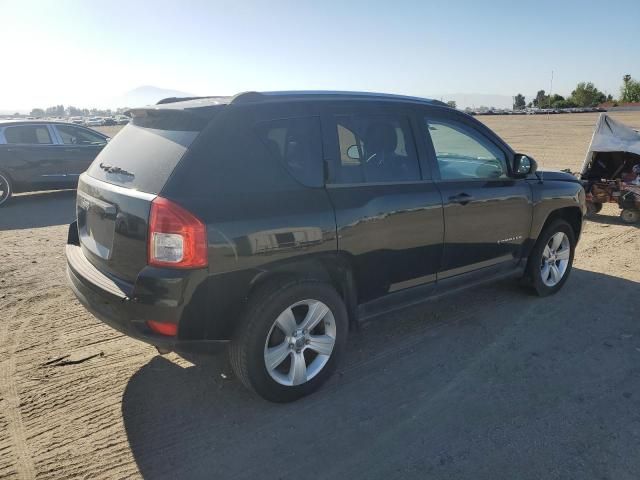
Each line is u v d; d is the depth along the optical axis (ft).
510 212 14.17
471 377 11.43
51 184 33.94
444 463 8.68
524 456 8.84
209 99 10.69
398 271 11.79
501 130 104.32
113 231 9.59
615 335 13.50
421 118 12.59
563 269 16.58
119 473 8.42
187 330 9.01
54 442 9.14
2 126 32.32
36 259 20.04
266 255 9.40
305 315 10.50
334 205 10.36
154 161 9.50
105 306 9.57
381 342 13.12
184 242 8.63
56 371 11.55
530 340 13.20
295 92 10.93
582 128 107.76
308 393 10.60
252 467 8.59
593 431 9.52
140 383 11.11
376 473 8.45
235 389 10.93
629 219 26.94
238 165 9.46
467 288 13.79
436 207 12.17
